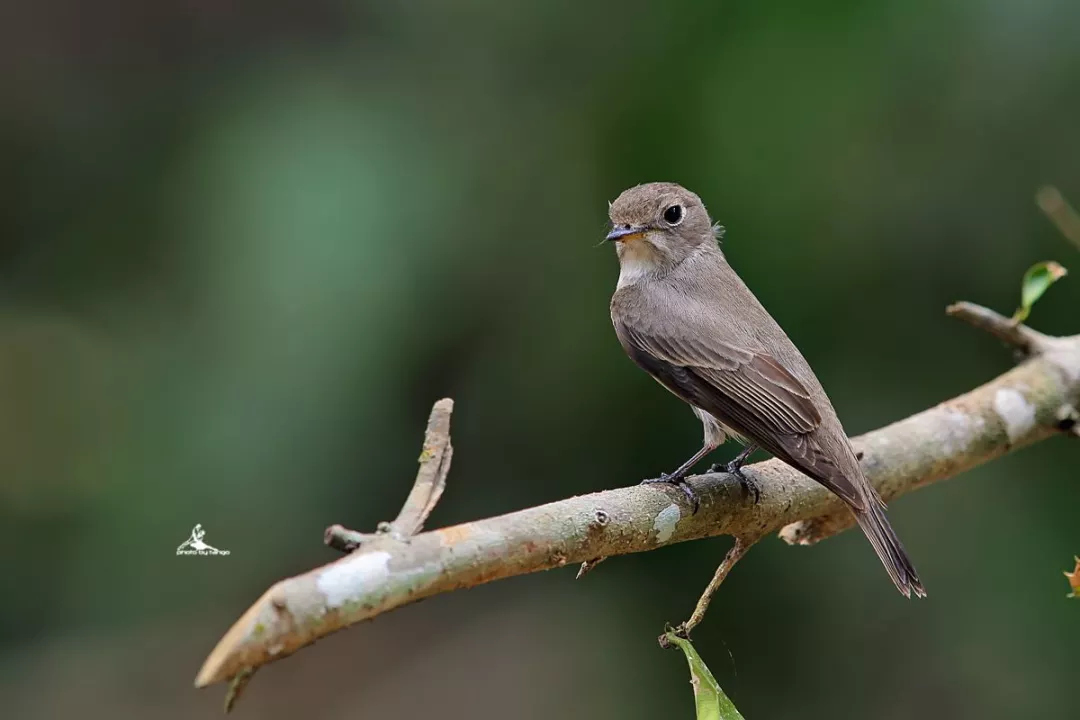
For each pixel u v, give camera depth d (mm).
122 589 12203
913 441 8875
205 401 11492
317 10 14078
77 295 13500
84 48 14461
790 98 11117
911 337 11234
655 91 11523
